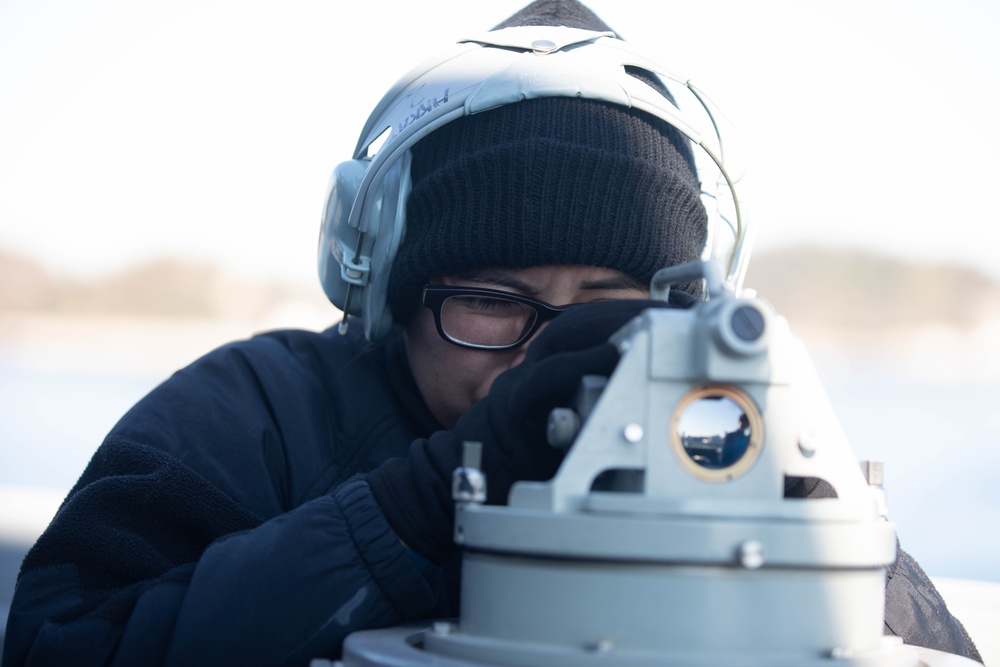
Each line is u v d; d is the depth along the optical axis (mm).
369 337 1358
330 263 1394
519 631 763
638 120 1280
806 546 742
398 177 1307
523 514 761
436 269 1258
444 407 1306
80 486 1207
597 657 722
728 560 728
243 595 941
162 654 972
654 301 916
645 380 781
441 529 940
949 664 857
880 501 842
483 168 1228
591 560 743
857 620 776
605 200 1226
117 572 1083
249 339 1446
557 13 1548
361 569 945
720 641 731
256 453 1239
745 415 793
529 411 874
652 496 766
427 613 972
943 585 2020
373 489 972
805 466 802
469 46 1314
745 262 1429
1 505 3713
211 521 1130
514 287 1240
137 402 1299
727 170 1387
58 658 1001
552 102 1256
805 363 811
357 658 796
